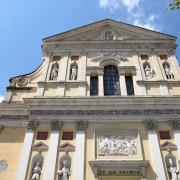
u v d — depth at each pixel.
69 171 18.48
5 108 22.84
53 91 23.81
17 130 21.77
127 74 25.67
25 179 17.94
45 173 18.09
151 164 18.42
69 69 25.88
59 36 28.91
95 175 17.88
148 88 23.84
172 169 18.16
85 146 19.75
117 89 24.59
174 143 19.75
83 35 29.38
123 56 27.08
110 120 21.23
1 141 20.95
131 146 19.66
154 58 26.72
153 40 28.33
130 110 21.75
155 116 21.33
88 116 21.52
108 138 20.27
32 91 24.73
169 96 22.11
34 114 21.73
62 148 19.67
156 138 19.88
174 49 27.81
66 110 21.94
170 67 25.97
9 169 19.22
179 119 21.05
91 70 25.64
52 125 21.02
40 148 19.70
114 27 30.17
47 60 26.84
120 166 18.20
